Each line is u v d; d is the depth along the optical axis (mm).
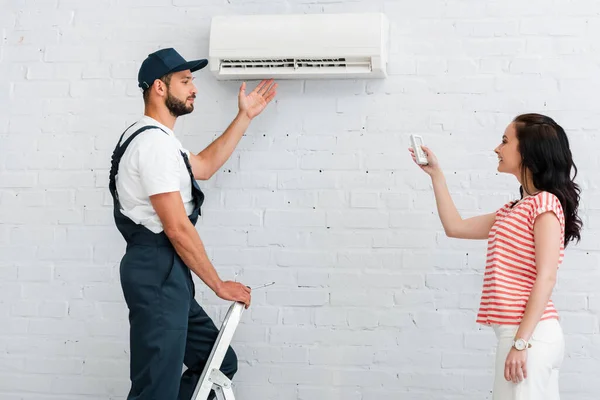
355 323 2955
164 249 2414
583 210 2855
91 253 3086
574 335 2838
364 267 2963
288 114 3029
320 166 3004
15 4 3182
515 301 2191
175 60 2549
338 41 2836
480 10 2949
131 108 3111
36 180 3129
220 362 2459
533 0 2922
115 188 2508
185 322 2395
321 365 2961
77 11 3152
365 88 2992
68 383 3064
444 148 2941
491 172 2912
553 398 2152
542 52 2908
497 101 2922
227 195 3041
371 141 2982
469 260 2912
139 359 2365
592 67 2883
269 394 2977
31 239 3115
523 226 2223
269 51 2873
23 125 3148
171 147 2406
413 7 2982
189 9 3107
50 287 3096
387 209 2963
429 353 2912
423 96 2961
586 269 2846
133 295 2385
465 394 2887
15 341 3094
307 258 2990
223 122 3049
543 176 2268
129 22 3133
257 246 3016
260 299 3002
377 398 2926
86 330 3068
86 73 3139
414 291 2934
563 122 2883
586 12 2895
